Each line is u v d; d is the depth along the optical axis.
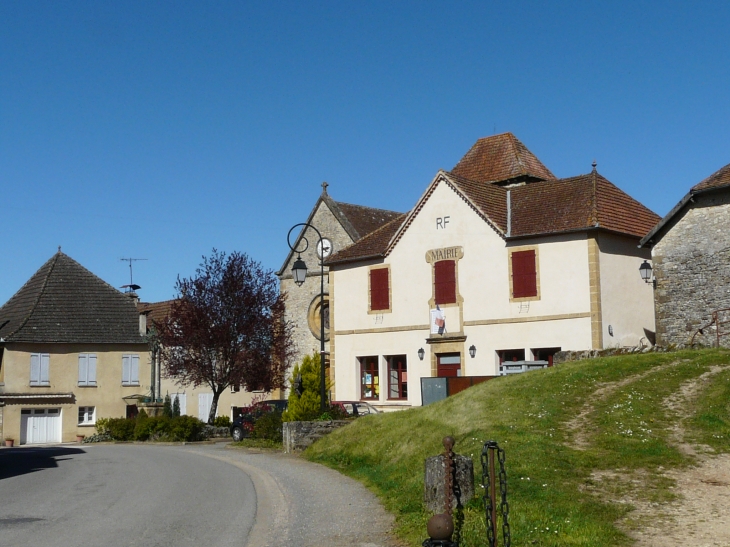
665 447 14.90
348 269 36.50
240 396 51.50
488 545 9.95
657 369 21.23
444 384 28.25
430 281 33.62
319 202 44.19
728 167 28.12
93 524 12.92
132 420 40.41
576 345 29.78
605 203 31.22
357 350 35.72
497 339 31.59
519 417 18.00
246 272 42.31
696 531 10.52
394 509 13.30
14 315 48.12
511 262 31.52
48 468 22.75
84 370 46.81
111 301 49.38
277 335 42.84
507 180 38.16
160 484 17.98
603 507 11.65
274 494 15.95
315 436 24.38
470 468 12.40
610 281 30.28
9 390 44.91
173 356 42.09
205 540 11.62
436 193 33.84
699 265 27.83
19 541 11.56
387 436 20.78
